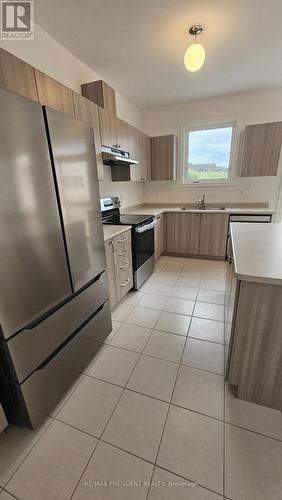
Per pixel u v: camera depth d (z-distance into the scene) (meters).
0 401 1.20
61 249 1.28
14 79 1.34
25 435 1.22
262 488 0.99
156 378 1.56
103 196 3.10
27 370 1.13
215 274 3.24
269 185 3.68
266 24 1.94
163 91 3.31
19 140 0.97
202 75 2.84
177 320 2.20
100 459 1.11
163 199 4.37
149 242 3.11
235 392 1.44
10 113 0.92
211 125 3.75
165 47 2.24
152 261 3.29
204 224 3.66
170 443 1.17
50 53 2.06
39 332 1.19
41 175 1.10
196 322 2.16
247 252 1.41
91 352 1.70
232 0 1.68
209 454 1.12
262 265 1.21
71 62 2.31
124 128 2.85
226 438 1.18
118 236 2.26
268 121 3.42
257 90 3.34
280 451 1.12
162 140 3.79
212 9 1.77
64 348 1.40
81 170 1.41
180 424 1.26
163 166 3.90
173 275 3.25
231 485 1.00
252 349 1.26
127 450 1.15
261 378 1.30
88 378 1.58
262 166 3.33
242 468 1.06
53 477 1.05
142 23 1.90
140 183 4.30
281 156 3.50
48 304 1.22
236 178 3.81
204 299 2.57
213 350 1.80
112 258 2.19
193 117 3.78
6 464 1.10
